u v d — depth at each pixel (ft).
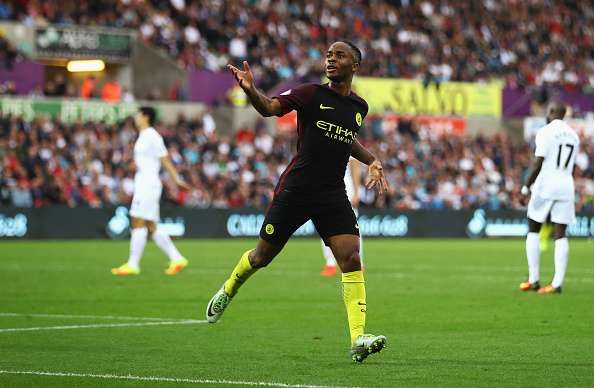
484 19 249.34
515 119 219.00
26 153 158.92
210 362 41.88
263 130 189.67
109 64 195.83
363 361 42.19
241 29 211.00
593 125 220.23
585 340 49.06
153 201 88.84
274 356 43.62
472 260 114.52
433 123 211.41
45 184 155.12
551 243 164.25
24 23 187.52
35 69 181.47
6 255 115.24
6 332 51.11
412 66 225.76
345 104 41.98
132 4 201.77
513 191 197.98
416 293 73.51
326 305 64.90
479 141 205.67
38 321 55.98
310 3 224.74
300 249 135.54
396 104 209.97
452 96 215.10
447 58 233.35
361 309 41.98
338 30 223.71
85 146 165.37
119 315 59.16
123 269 89.25
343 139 41.83
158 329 52.60
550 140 71.26
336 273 90.53
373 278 87.86
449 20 244.01
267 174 177.37
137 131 173.06
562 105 72.08
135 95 197.06
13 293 72.08
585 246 152.05
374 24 230.68
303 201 41.98
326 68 41.78
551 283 77.41
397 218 173.37
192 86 197.47
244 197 171.42
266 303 66.08
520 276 90.33
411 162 193.77
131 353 44.29
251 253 43.83
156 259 111.34
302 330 52.60
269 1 219.82
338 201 42.19
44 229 149.89
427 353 44.62
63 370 39.70
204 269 96.48
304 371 39.68
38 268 96.12
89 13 196.65
